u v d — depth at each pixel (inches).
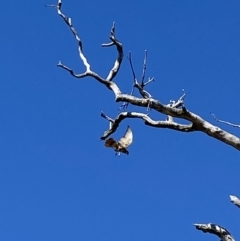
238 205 642.2
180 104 684.1
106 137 703.7
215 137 673.0
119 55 716.0
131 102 687.1
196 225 645.3
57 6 751.1
